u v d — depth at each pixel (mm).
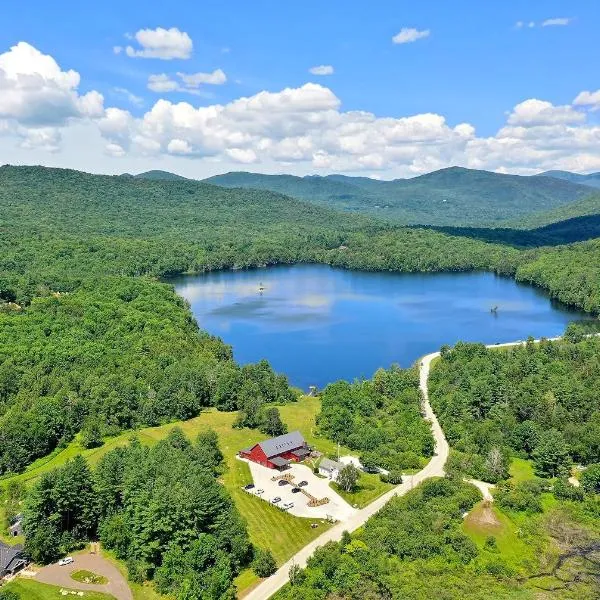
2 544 140500
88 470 152750
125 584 130625
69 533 144875
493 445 195750
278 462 186125
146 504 138875
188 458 171125
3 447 187750
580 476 179375
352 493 171500
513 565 139750
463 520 155500
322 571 131625
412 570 133750
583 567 139625
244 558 138750
